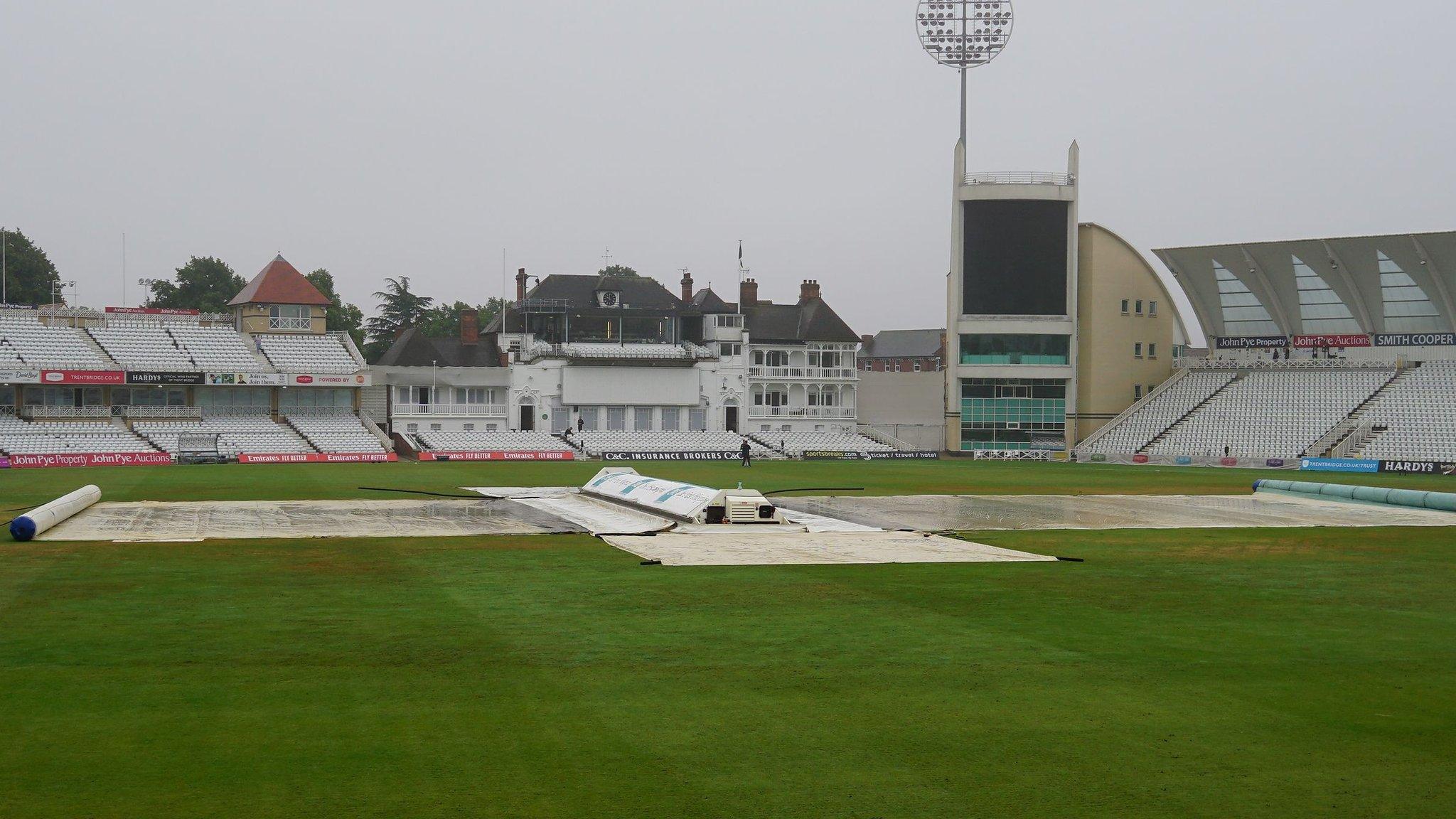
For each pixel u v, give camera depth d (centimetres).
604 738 1393
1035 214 10706
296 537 3444
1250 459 9081
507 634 1984
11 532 3278
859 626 2077
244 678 1666
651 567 2852
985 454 10738
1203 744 1385
